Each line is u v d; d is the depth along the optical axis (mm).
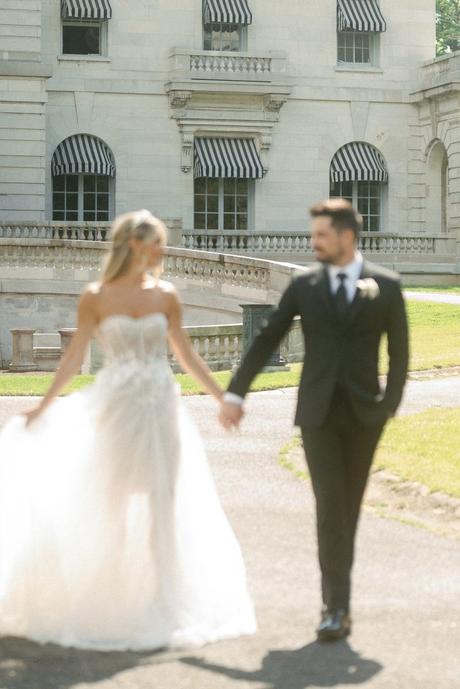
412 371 24969
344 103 55438
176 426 7641
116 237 7648
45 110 50031
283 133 54688
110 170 52219
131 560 7293
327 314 7125
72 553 7250
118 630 7164
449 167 53719
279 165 54719
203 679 6531
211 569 7496
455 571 8820
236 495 11750
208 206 54562
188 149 53438
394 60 56000
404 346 7219
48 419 7660
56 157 52031
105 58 52500
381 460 13078
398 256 52281
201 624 7316
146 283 7770
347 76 55469
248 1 54406
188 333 26875
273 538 9867
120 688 6383
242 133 54375
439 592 8250
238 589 7520
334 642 7145
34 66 49375
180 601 7336
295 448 14562
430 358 27047
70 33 52781
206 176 53062
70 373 7672
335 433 7223
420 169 56250
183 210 53625
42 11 52125
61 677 6543
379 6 55781
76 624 7172
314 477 7215
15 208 49688
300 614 7719
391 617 7664
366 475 7359
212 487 7711
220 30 54406
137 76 52969
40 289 40625
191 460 7719
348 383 7105
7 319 40781
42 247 40625
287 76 54094
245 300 36312
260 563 9023
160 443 7508
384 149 55969
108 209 53375
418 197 56281
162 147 53344
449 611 7789
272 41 54781
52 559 7223
